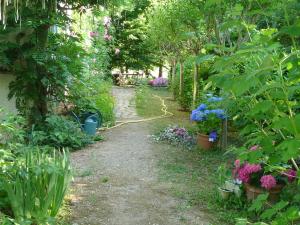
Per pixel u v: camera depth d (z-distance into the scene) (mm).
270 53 1513
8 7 4809
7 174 3492
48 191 3396
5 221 3020
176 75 13672
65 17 6633
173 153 6402
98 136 7312
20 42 6188
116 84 18469
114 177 5117
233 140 7090
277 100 1709
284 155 1494
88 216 3852
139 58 19156
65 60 6848
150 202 4289
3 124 4004
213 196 4410
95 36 10680
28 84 6688
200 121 6676
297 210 1778
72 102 7715
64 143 6484
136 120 9500
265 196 2021
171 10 8266
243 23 1839
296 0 1657
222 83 1540
